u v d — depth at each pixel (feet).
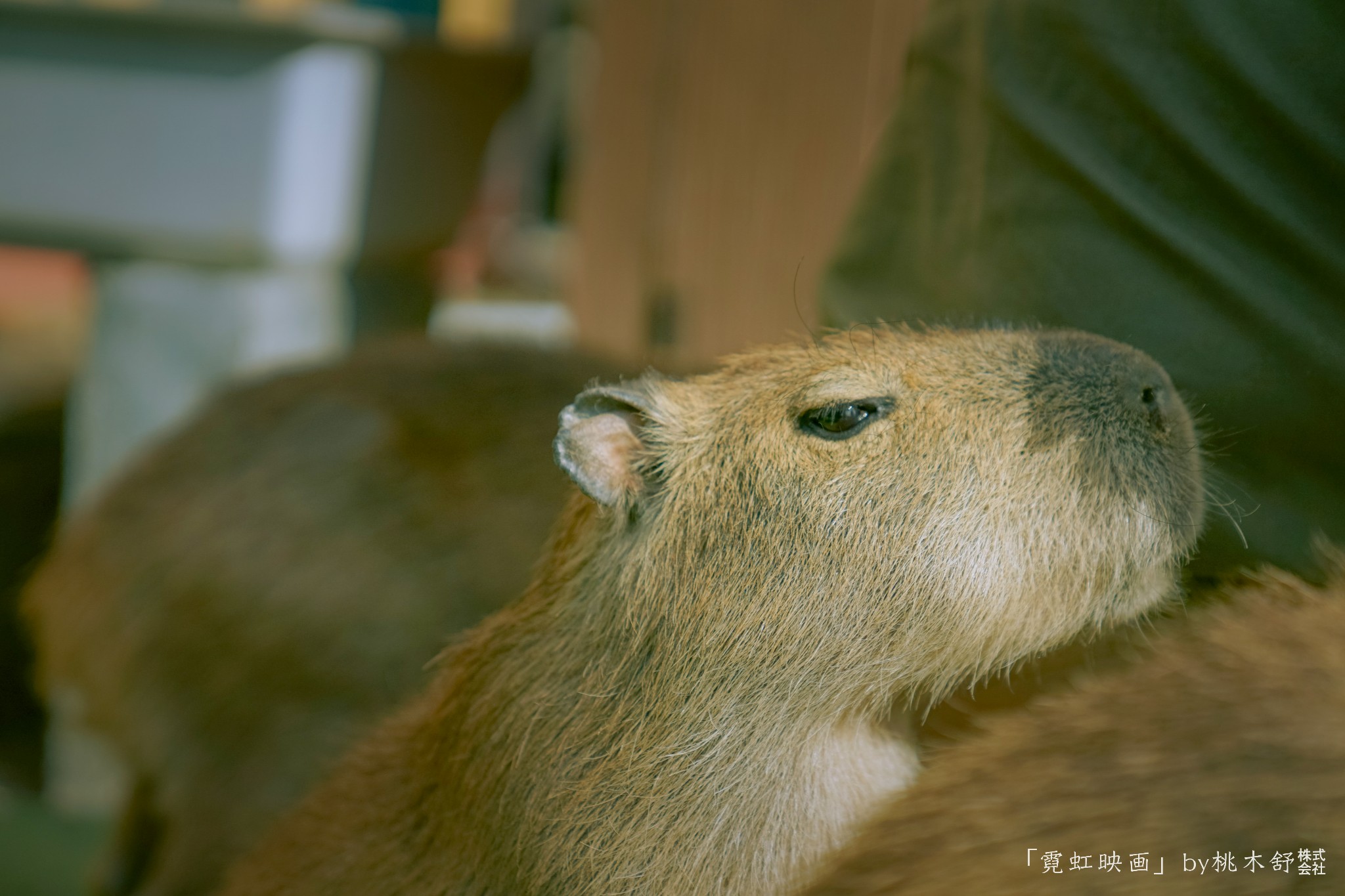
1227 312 2.81
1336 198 2.73
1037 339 2.84
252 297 6.12
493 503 4.16
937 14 3.23
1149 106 2.85
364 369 4.61
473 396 4.35
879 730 2.96
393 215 6.63
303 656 4.28
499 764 2.96
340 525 4.27
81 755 6.16
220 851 4.33
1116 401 2.75
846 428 2.85
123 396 6.32
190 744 4.43
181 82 5.88
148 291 6.21
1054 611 2.77
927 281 3.22
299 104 5.89
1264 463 2.82
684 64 5.56
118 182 6.02
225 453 4.52
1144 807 2.25
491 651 3.05
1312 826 2.18
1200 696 2.34
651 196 5.80
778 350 3.11
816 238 4.88
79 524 4.87
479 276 10.10
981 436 2.79
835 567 2.84
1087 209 2.94
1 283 9.16
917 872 2.32
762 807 2.89
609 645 2.95
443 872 2.99
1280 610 2.45
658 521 2.96
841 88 4.72
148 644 4.49
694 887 2.89
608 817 2.89
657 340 5.82
